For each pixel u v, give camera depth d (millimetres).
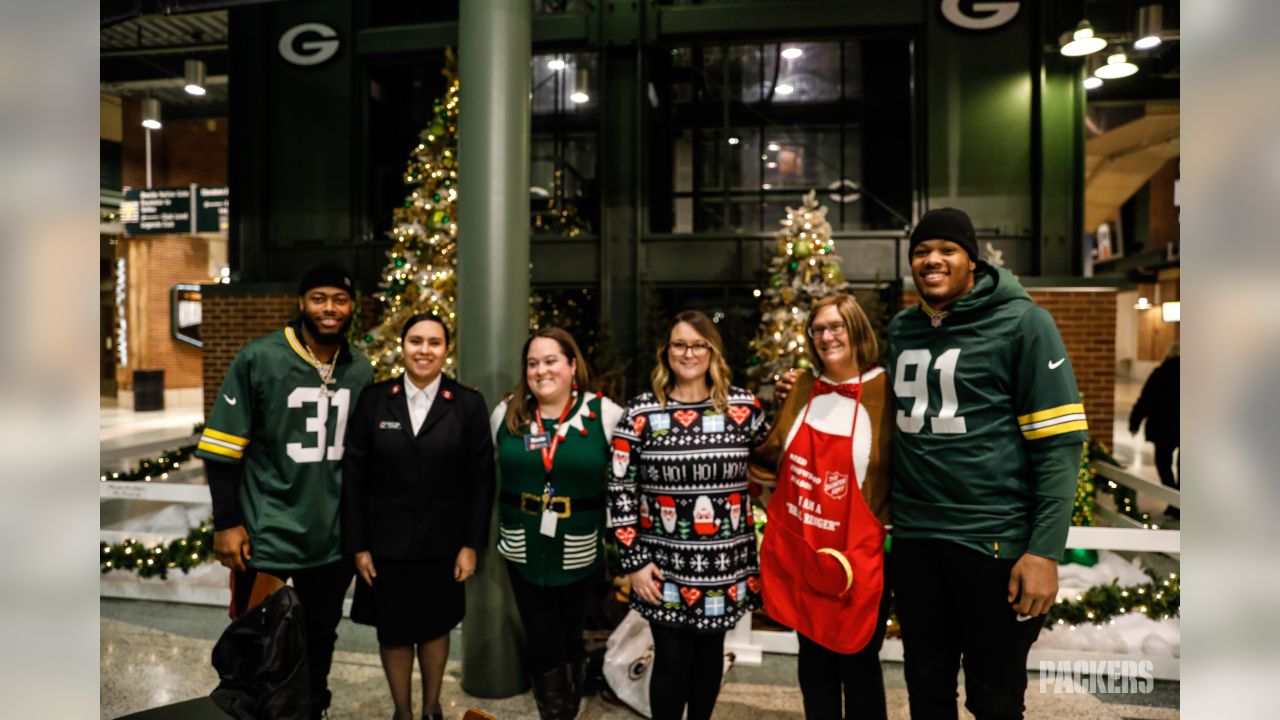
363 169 8430
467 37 3377
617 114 7996
